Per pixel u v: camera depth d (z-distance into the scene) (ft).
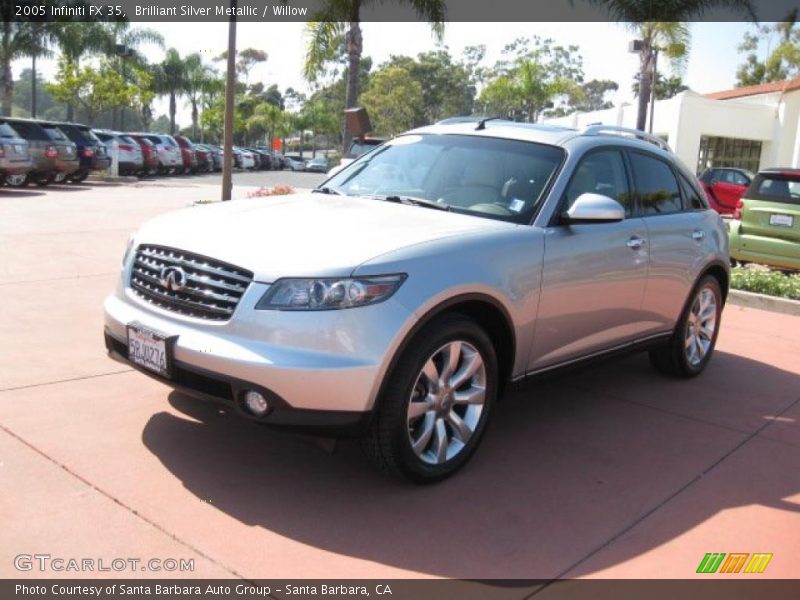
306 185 98.94
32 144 67.00
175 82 161.58
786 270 35.14
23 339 18.58
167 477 12.03
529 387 14.58
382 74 223.92
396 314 11.25
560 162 15.02
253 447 13.35
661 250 16.99
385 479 12.57
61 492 11.33
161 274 12.34
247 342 11.07
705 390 18.67
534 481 12.95
